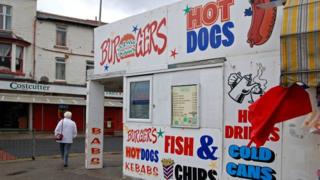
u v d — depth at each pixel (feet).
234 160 25.45
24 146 76.48
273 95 20.85
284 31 19.03
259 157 23.95
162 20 32.07
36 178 38.06
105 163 47.09
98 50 40.83
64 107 115.03
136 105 34.73
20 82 105.81
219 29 27.07
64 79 114.83
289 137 22.50
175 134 30.19
